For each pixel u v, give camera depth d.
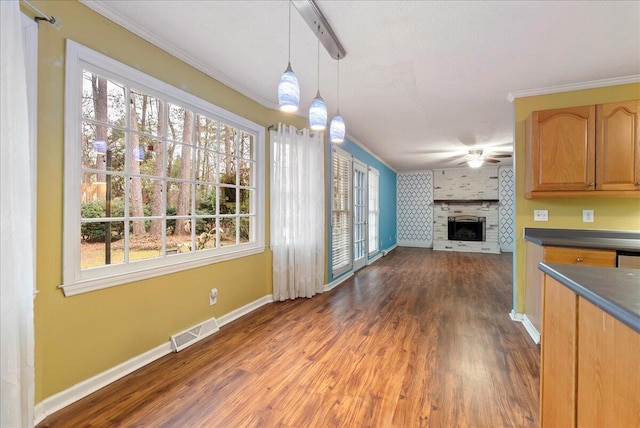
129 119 2.01
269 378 1.90
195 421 1.51
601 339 0.82
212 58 2.39
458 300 3.57
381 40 2.08
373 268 5.54
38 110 1.53
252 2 1.74
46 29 1.56
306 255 3.63
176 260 2.34
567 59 2.31
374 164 6.37
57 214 1.62
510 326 2.75
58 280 1.62
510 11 1.77
